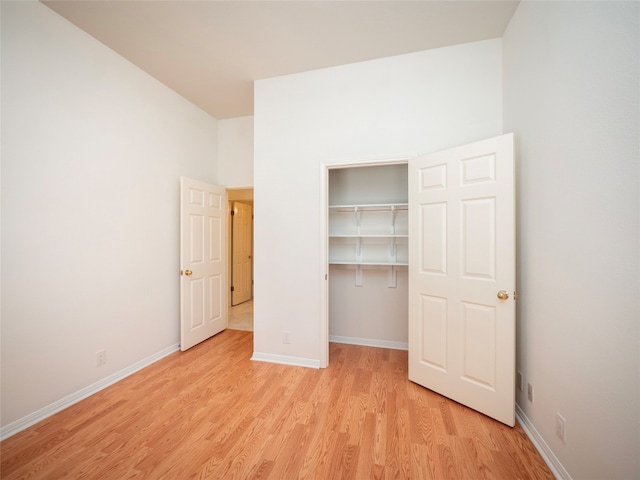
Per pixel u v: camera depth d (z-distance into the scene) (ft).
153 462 4.86
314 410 6.35
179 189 10.27
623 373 3.36
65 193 6.62
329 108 8.53
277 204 8.95
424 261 7.30
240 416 6.13
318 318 8.59
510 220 5.70
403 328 10.00
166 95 9.68
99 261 7.41
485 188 6.05
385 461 4.86
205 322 11.03
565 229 4.47
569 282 4.36
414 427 5.74
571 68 4.30
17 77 5.75
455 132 7.53
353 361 8.96
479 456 4.97
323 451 5.10
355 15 6.47
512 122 6.54
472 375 6.31
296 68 8.57
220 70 8.71
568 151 4.39
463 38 7.28
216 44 7.54
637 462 3.17
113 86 7.81
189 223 10.16
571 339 4.31
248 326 12.96
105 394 7.06
